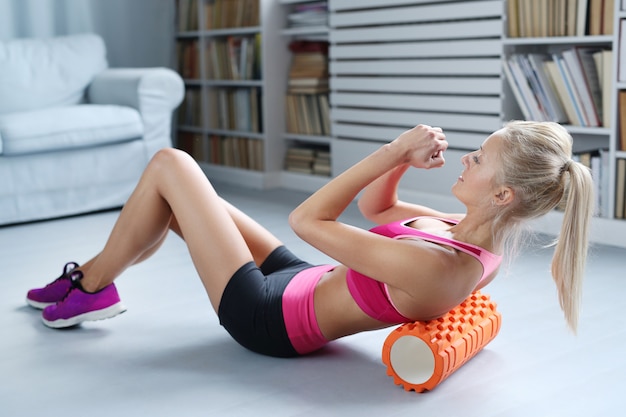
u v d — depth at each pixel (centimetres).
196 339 214
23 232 362
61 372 193
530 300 241
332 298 177
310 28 440
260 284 187
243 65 475
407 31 386
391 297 166
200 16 501
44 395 179
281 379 183
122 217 208
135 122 405
